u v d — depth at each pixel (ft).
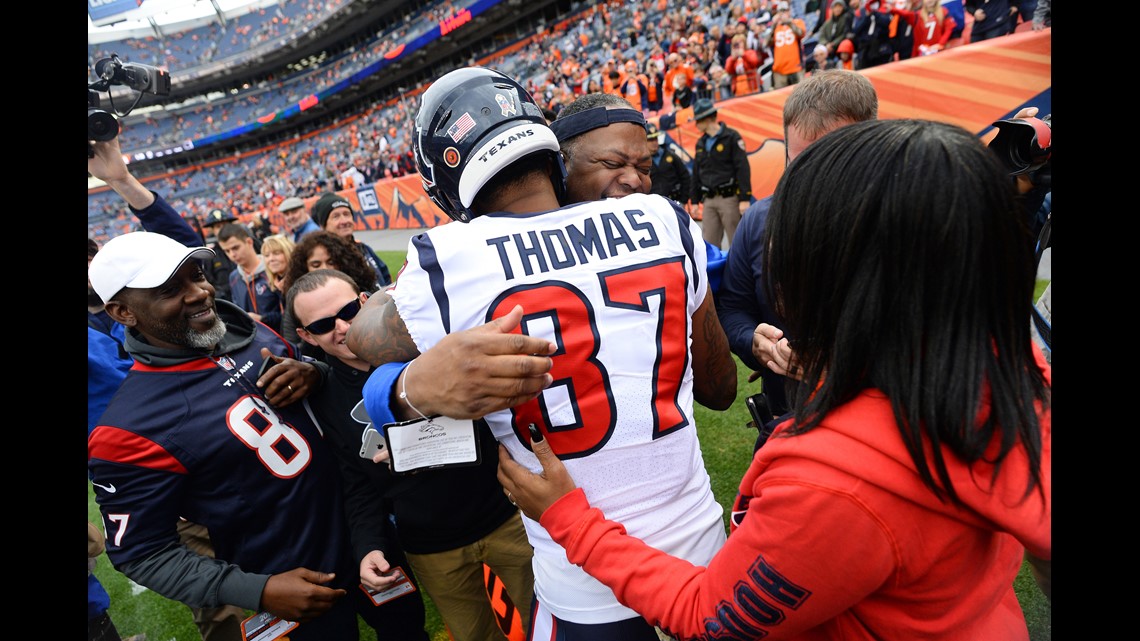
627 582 2.48
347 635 5.36
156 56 127.44
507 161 2.76
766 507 2.00
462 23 75.31
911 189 1.78
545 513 2.69
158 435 4.45
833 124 4.76
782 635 2.12
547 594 3.06
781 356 4.54
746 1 34.01
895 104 15.57
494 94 2.88
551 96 51.85
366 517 5.41
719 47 31.63
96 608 6.40
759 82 27.73
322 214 13.32
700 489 3.14
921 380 1.78
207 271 16.78
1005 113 13.88
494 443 3.24
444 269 2.68
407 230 52.80
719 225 17.70
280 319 13.75
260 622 4.91
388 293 3.22
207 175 120.78
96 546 6.47
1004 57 13.60
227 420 4.70
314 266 8.66
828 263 1.99
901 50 21.57
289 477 4.96
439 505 5.08
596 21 54.75
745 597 2.09
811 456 1.90
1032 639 2.79
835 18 24.00
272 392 4.85
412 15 89.30
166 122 126.31
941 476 1.75
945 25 20.38
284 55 111.55
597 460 2.77
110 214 116.06
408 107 84.43
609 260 2.83
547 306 2.67
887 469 1.80
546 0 72.02
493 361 2.39
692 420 3.15
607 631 2.88
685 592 2.35
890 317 1.86
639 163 4.46
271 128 115.85
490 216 2.86
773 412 5.56
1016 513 1.80
